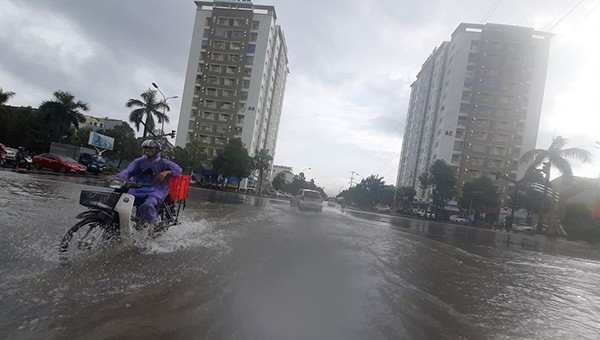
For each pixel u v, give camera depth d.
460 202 56.19
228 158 57.34
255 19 72.19
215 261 4.26
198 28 73.56
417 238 10.85
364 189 74.50
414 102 111.25
